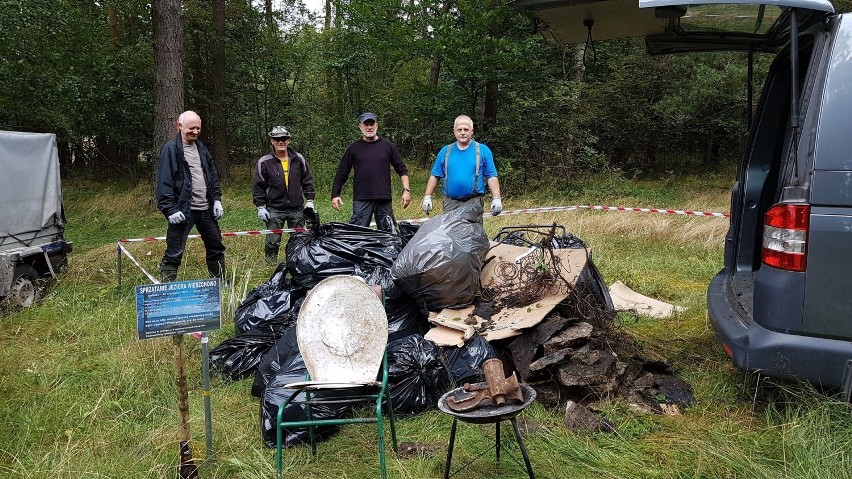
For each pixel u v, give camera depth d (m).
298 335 3.09
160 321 2.71
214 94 17.30
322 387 2.76
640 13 4.53
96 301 5.71
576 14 4.68
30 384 3.88
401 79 20.72
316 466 2.87
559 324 3.55
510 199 12.25
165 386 3.75
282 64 19.88
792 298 2.83
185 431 2.76
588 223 8.62
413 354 3.43
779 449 2.81
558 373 3.37
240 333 4.49
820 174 2.78
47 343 4.63
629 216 8.95
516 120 13.39
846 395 2.78
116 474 2.81
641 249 7.61
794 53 2.91
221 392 3.72
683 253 7.43
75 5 13.70
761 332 2.94
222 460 2.93
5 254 5.45
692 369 3.84
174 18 11.14
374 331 3.13
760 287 2.98
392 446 3.04
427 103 14.52
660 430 3.12
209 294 2.82
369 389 3.26
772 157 4.00
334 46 20.70
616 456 2.84
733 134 17.36
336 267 4.48
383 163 6.35
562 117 13.25
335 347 3.08
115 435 3.20
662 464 2.80
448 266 3.81
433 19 13.33
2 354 4.39
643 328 4.70
